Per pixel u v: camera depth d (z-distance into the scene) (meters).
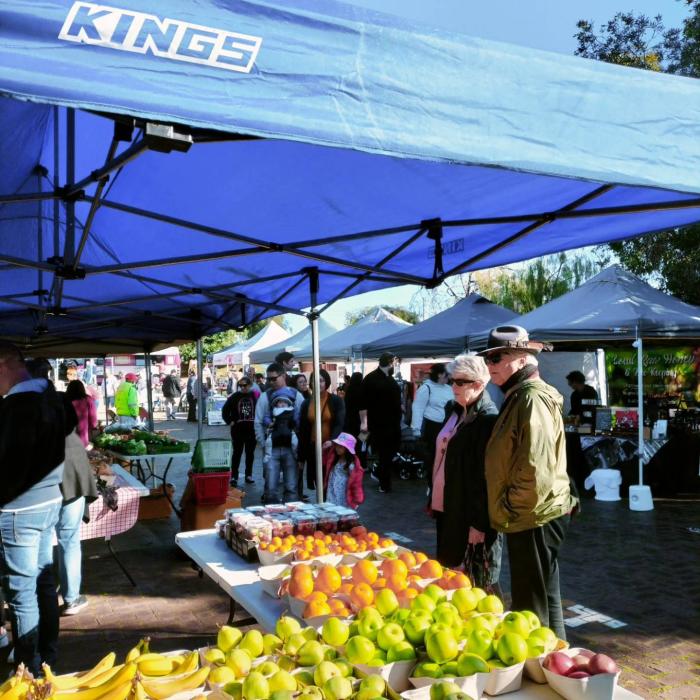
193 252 5.16
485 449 3.49
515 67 1.91
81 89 1.42
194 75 1.54
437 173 3.59
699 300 17.16
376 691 1.88
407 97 1.77
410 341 12.62
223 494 6.48
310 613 2.57
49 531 3.82
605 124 2.03
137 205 4.27
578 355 15.30
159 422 25.41
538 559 3.14
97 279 5.90
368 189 3.87
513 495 3.08
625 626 4.71
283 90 1.63
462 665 1.99
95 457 6.82
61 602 5.18
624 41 18.92
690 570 6.00
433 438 7.93
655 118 2.09
